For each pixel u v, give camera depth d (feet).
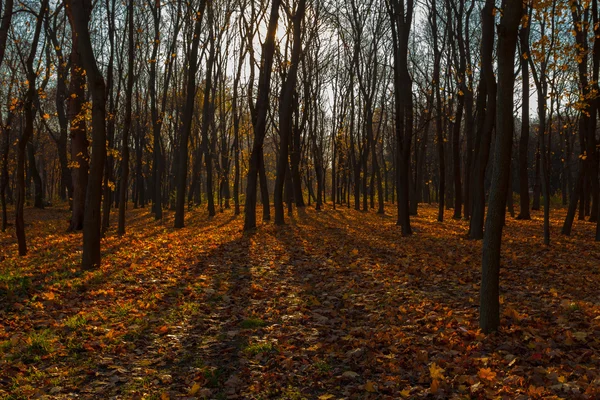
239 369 17.11
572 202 55.62
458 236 55.93
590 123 56.08
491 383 14.74
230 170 138.82
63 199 165.89
